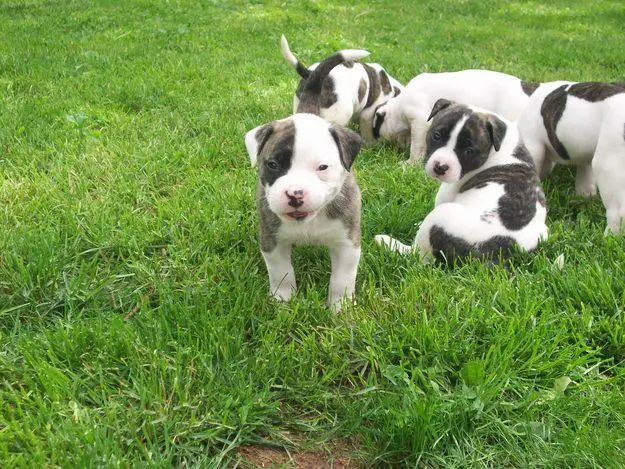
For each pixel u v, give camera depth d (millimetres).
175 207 976
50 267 780
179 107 1437
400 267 839
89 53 1830
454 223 821
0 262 797
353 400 627
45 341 662
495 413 600
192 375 629
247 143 701
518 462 559
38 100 1391
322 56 1986
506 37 2469
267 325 712
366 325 695
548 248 868
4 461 506
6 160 1102
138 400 600
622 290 764
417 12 2963
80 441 538
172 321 714
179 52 1967
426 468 560
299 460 571
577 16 3004
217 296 766
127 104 1462
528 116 1106
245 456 571
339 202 713
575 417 597
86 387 613
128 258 857
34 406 582
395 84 1584
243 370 642
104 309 754
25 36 1997
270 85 1689
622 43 2387
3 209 932
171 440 556
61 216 932
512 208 839
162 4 2635
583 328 699
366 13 2834
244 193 1017
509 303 734
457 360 652
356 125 1565
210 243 885
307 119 688
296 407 625
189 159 1152
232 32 2246
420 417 566
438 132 915
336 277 767
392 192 1093
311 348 676
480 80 1282
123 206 974
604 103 973
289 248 764
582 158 1042
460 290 759
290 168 652
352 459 572
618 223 943
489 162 908
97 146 1182
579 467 533
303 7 2844
